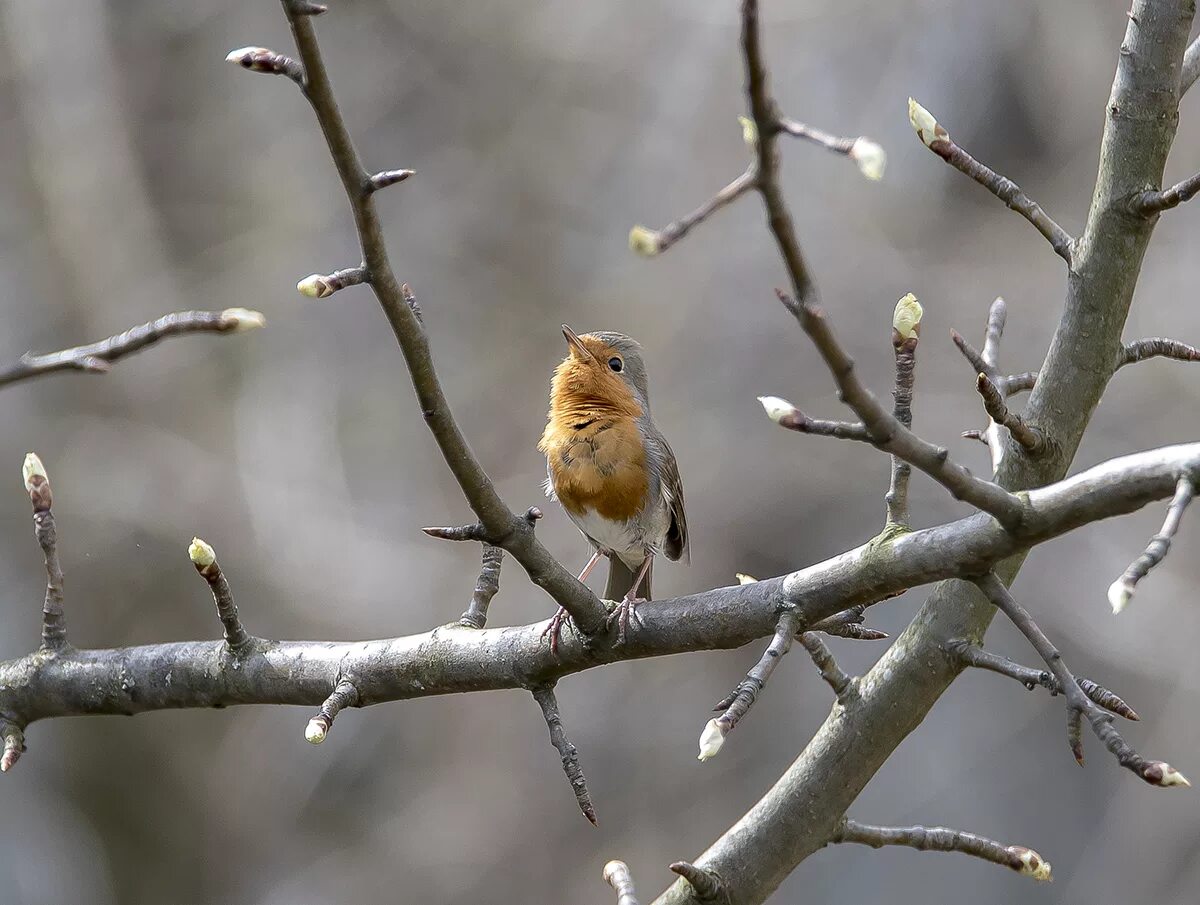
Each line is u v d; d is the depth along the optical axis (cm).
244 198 1723
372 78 1780
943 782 1647
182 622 1466
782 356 1661
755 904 493
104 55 1662
